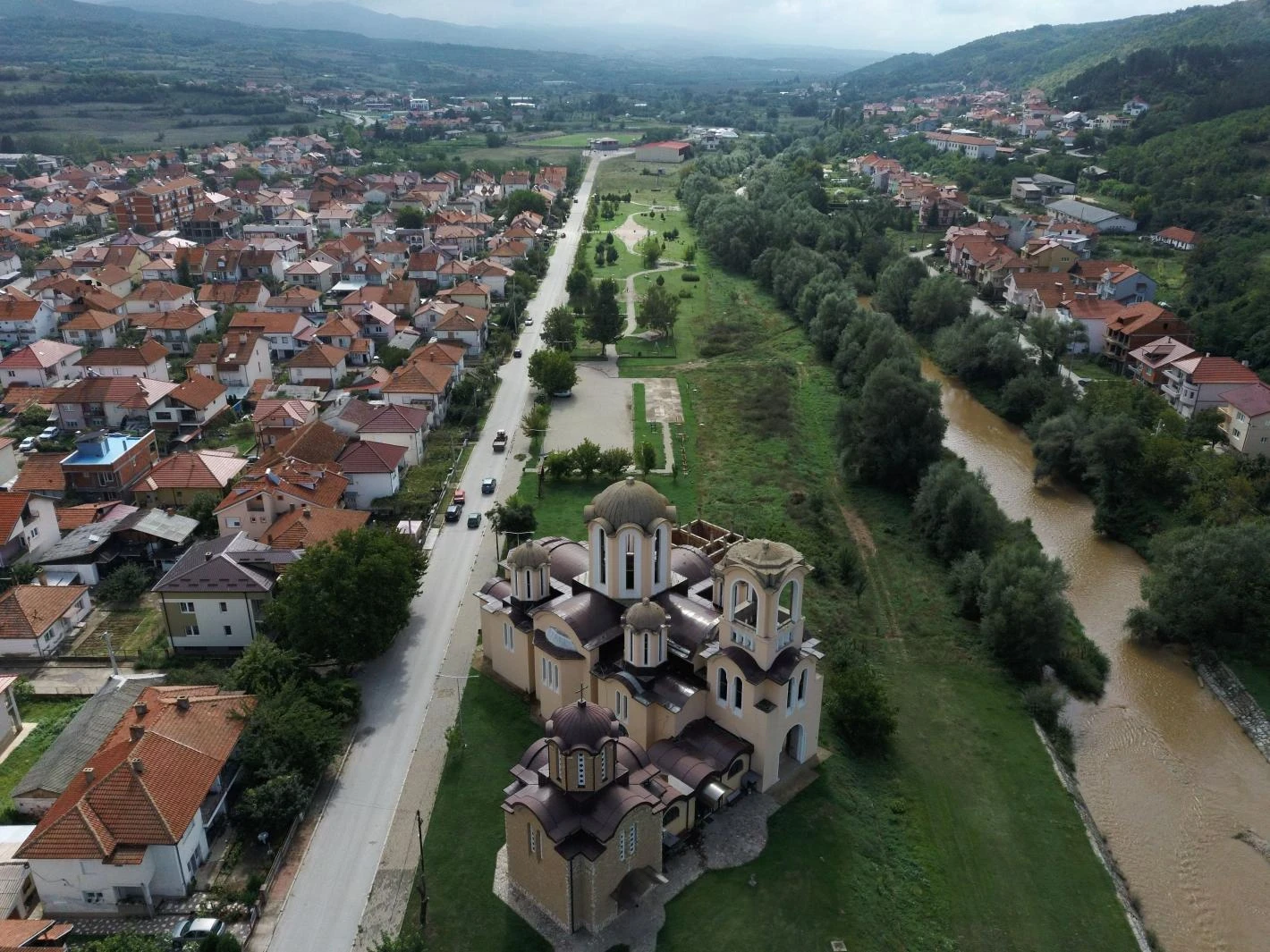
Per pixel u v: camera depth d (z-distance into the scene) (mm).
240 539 87688
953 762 71250
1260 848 66938
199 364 143625
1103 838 67000
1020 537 103750
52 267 199125
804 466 124938
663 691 65062
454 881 57281
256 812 59031
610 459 116438
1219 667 85062
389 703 73688
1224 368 130500
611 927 54094
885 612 92250
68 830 54062
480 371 152625
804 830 61781
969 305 181375
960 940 56344
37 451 121688
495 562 95812
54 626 81250
